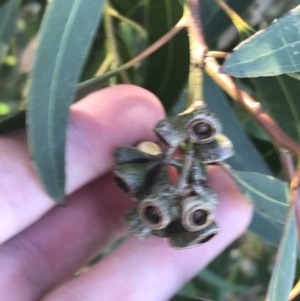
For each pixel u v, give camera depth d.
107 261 0.18
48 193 0.13
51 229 0.19
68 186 0.16
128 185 0.14
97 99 0.17
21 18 0.28
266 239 0.20
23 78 0.29
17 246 0.18
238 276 0.31
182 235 0.14
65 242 0.19
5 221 0.15
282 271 0.14
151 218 0.14
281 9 0.26
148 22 0.19
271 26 0.12
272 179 0.16
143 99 0.17
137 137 0.17
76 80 0.12
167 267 0.18
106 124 0.16
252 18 0.26
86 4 0.12
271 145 0.22
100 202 0.20
